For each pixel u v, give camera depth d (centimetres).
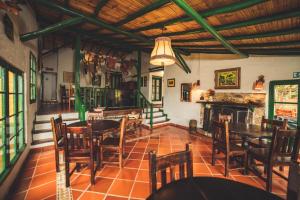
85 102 622
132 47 685
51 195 241
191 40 436
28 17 389
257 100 498
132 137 557
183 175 159
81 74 927
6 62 246
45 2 281
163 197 116
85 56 788
